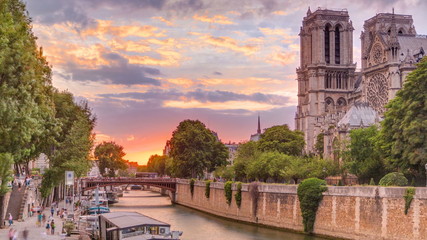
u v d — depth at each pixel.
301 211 92.38
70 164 106.00
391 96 195.75
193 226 106.69
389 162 98.56
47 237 66.25
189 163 170.75
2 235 62.50
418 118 84.00
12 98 64.62
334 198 85.25
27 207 88.62
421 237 68.75
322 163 122.81
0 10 61.09
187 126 177.38
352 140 114.75
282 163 128.50
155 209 150.25
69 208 121.81
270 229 100.62
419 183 91.25
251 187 109.62
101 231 70.81
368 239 77.31
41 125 80.31
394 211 73.19
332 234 85.00
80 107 146.75
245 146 174.25
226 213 123.62
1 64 60.81
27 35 71.44
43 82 87.12
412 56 199.50
